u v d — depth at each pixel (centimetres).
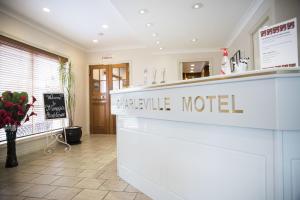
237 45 456
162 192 178
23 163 318
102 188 219
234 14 356
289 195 99
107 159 337
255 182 109
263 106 102
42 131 436
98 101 615
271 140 103
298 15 254
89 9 357
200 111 136
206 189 136
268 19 290
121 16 373
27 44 398
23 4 335
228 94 118
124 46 602
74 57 562
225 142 124
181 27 417
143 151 204
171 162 167
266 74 100
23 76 395
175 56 620
